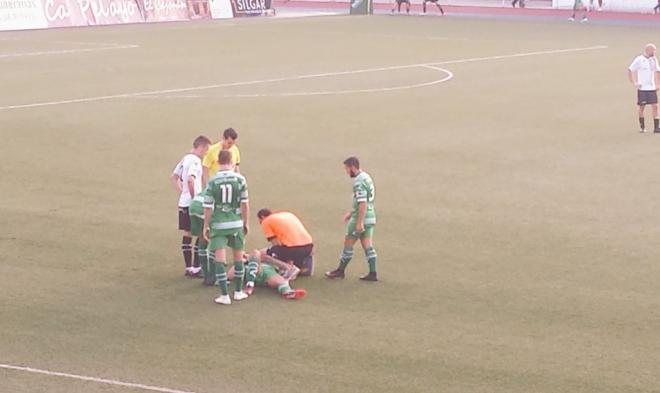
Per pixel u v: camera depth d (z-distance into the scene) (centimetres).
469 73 5109
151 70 5028
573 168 2942
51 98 4091
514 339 1628
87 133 3369
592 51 6259
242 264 1794
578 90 4550
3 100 4028
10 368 1488
